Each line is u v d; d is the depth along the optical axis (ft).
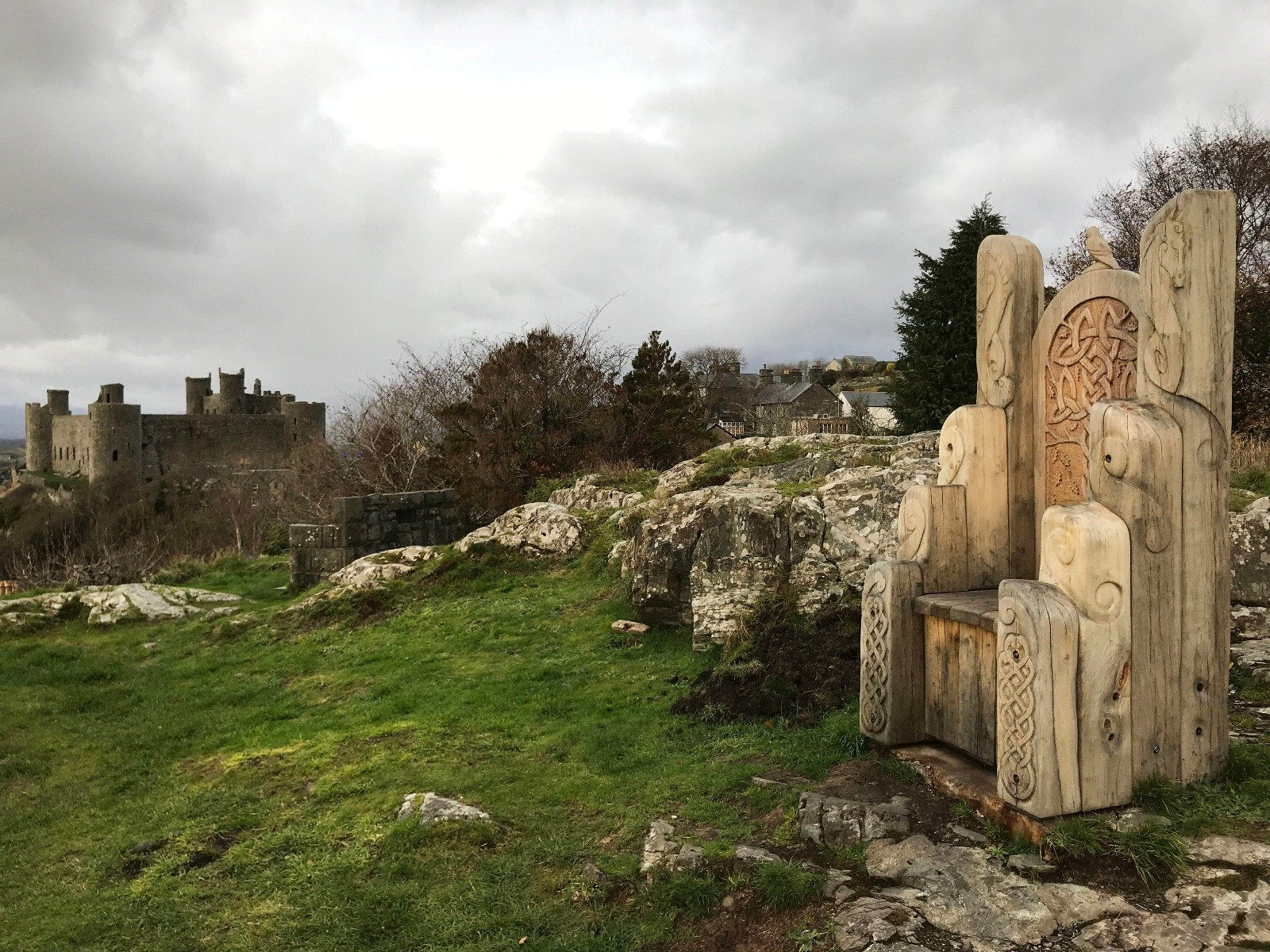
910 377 81.61
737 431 174.70
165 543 111.96
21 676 29.99
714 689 19.19
